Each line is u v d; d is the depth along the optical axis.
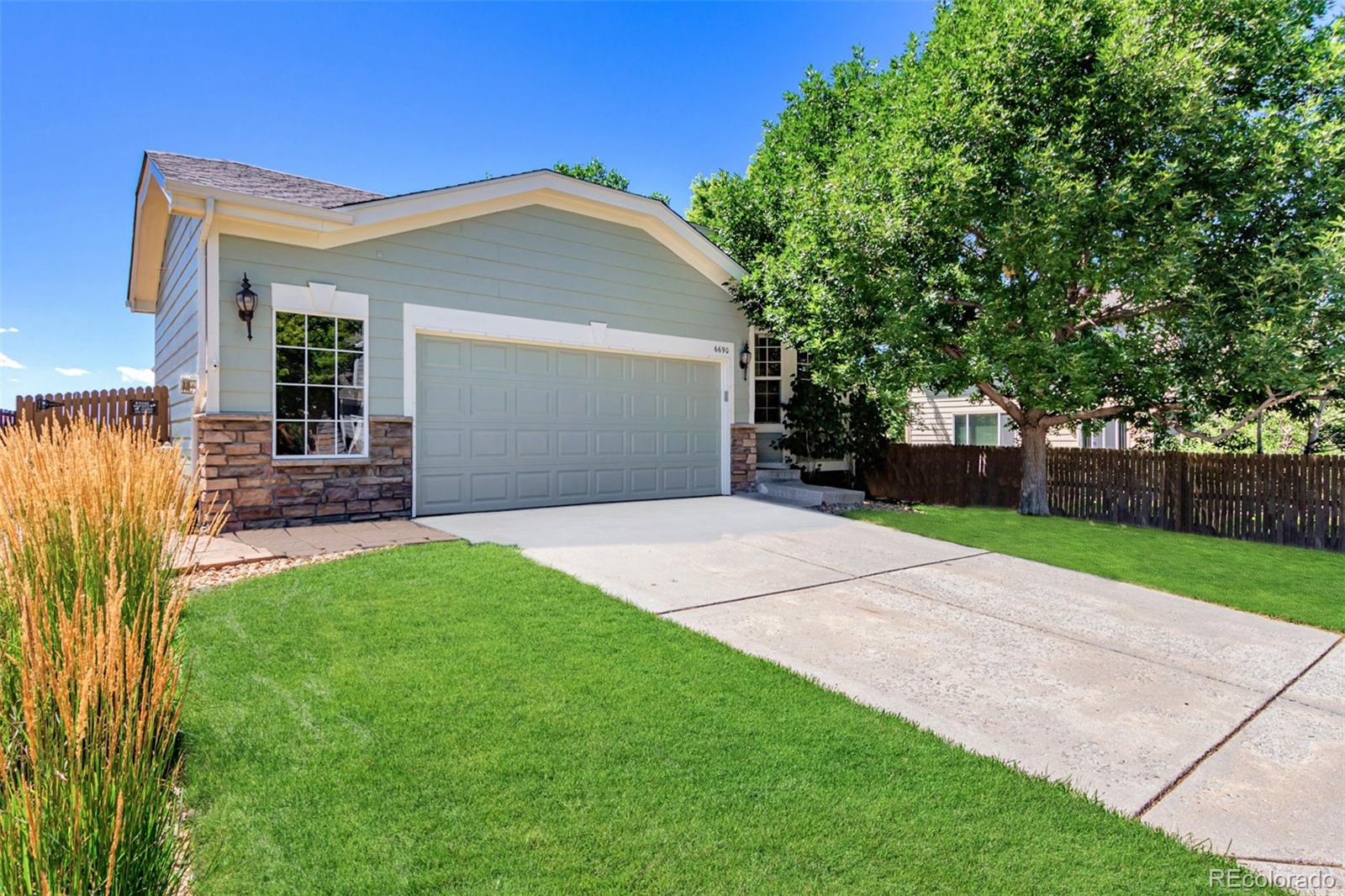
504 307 8.55
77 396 10.73
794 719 3.13
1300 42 7.96
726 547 6.78
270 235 6.95
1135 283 7.88
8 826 1.42
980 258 9.16
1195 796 2.68
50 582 2.29
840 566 6.27
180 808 2.21
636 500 9.92
